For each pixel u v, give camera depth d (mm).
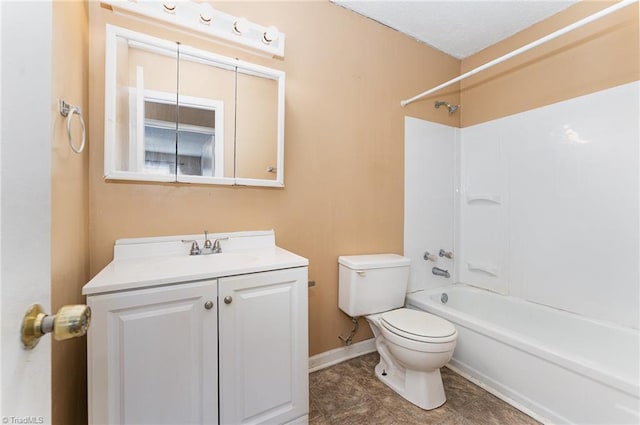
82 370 1120
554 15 1868
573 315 1709
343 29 1849
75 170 1020
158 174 1305
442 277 2332
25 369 406
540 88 1921
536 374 1373
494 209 2184
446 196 2367
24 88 414
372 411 1401
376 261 1792
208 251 1372
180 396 965
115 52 1208
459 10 1860
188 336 977
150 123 1296
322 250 1804
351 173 1907
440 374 1605
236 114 1488
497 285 2154
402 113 2133
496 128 2182
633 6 1520
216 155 1442
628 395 1088
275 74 1568
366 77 1952
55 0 830
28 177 426
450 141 2395
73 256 1004
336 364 1826
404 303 2049
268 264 1142
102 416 856
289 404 1190
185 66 1367
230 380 1051
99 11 1200
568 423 1255
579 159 1719
